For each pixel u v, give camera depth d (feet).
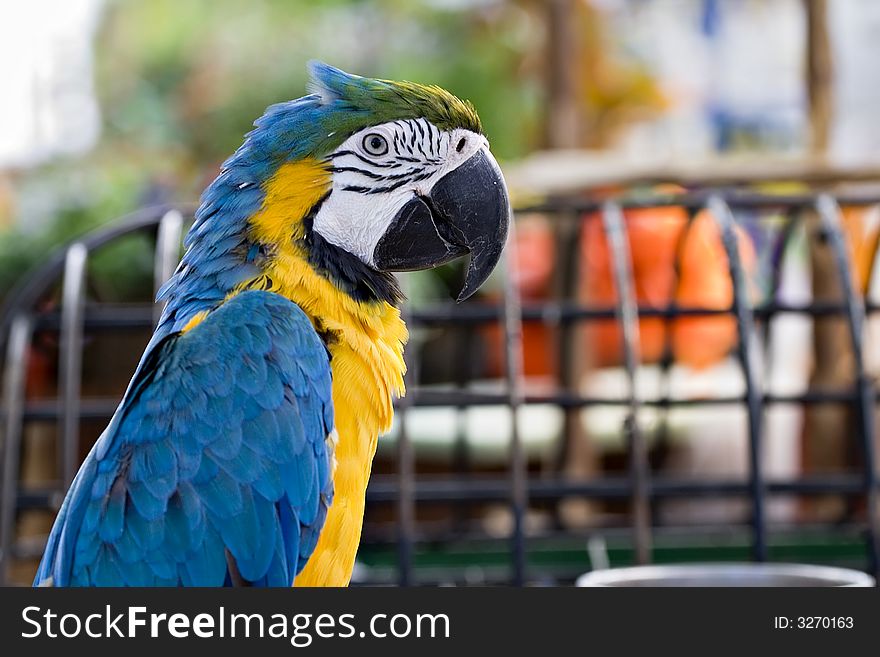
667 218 20.97
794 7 42.27
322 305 10.35
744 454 25.52
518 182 17.69
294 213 10.41
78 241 14.62
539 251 25.57
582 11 30.96
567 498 16.39
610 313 15.87
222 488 9.54
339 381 10.19
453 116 11.09
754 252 21.13
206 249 10.37
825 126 20.45
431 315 15.88
